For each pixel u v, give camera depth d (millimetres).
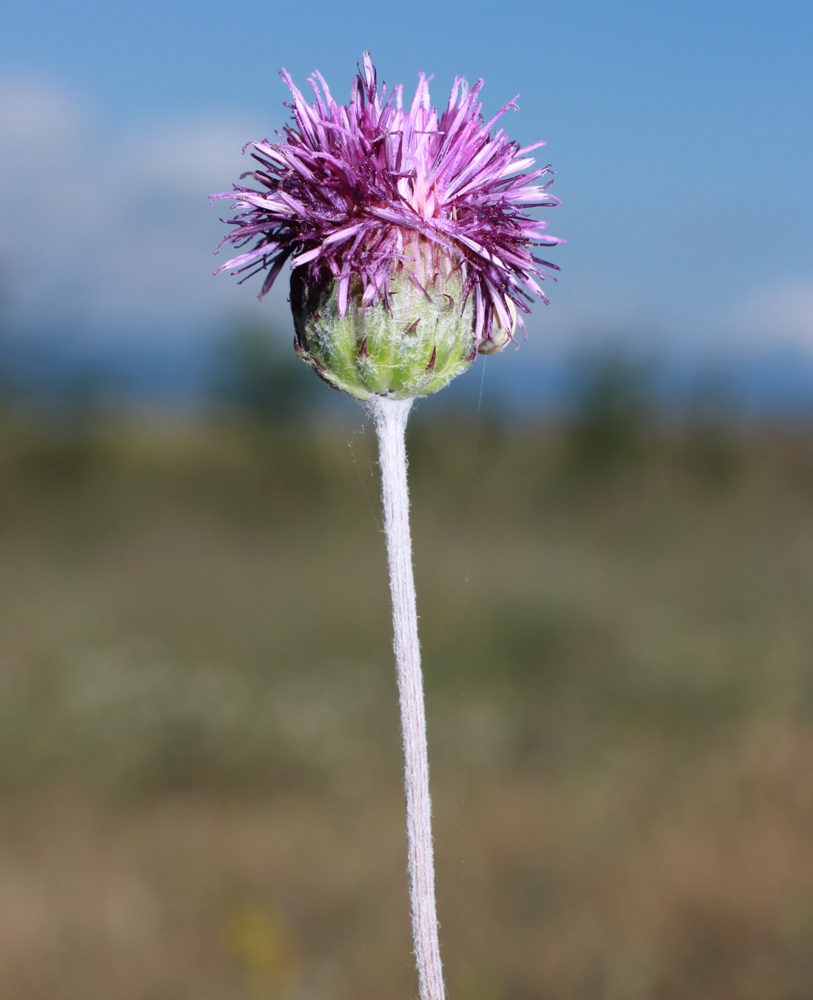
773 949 7398
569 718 13703
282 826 10414
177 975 7215
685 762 11531
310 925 8016
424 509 28312
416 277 2301
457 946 7703
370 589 20281
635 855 8984
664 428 33156
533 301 2465
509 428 32719
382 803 11227
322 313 2357
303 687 15000
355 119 2322
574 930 7797
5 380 30969
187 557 23547
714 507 28922
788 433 36312
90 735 12320
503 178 2385
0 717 12664
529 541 24672
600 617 18000
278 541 25094
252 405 32094
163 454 33344
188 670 15164
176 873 9094
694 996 6977
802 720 12805
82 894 8625
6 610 18953
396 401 2396
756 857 8680
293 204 2307
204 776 11750
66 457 30719
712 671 14648
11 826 10406
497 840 9641
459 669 15883
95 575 22078
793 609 18641
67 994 7008
